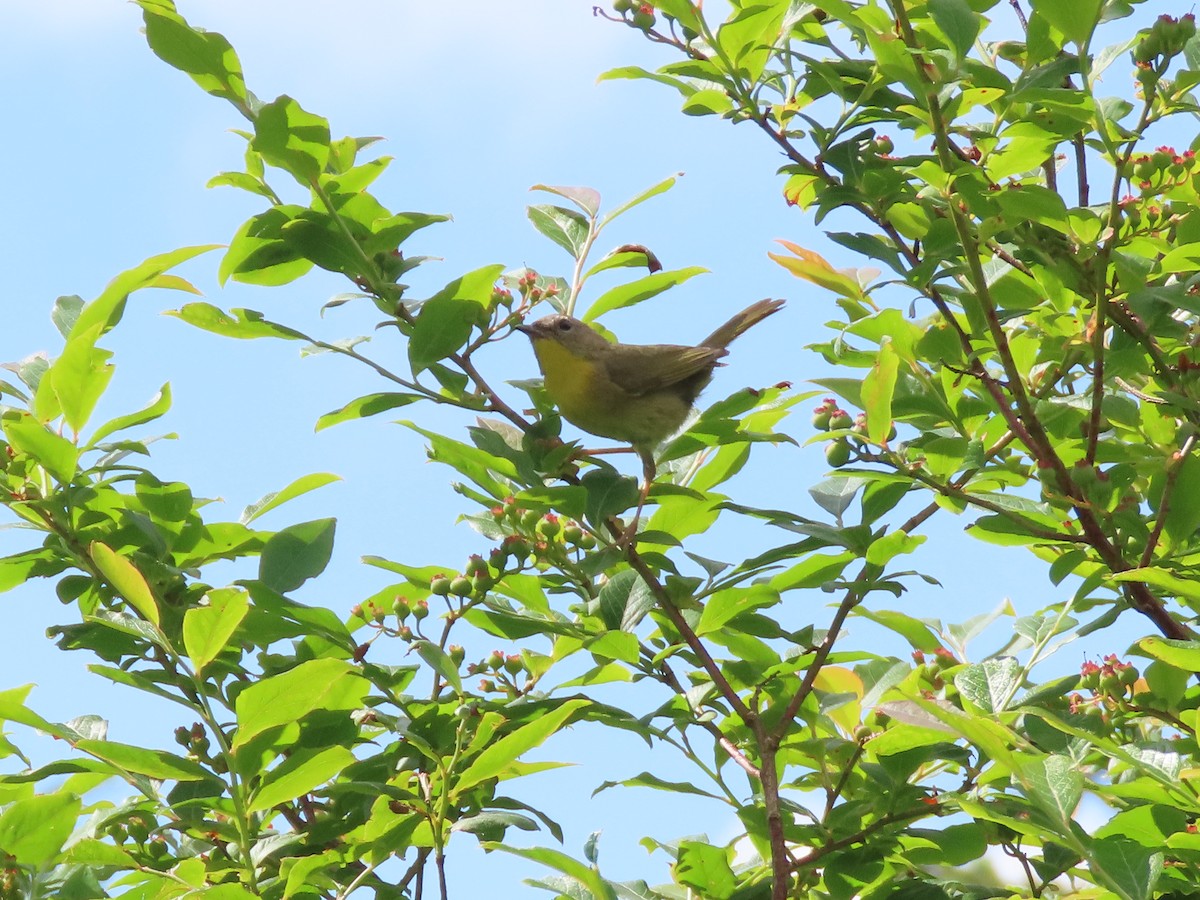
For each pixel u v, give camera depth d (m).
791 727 8.63
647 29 8.86
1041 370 9.26
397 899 7.66
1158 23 7.63
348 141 8.57
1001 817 6.02
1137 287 8.10
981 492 9.13
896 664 8.95
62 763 7.12
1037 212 7.75
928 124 8.33
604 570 7.78
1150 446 8.78
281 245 8.32
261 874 7.88
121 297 7.86
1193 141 8.66
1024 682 8.42
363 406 8.37
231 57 7.80
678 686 8.39
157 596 7.83
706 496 8.92
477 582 7.92
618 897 8.44
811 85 9.39
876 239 8.50
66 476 7.52
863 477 8.10
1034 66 8.34
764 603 8.35
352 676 7.82
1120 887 5.72
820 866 7.97
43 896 7.31
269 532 8.67
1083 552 8.00
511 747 6.92
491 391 8.59
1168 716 7.53
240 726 6.65
